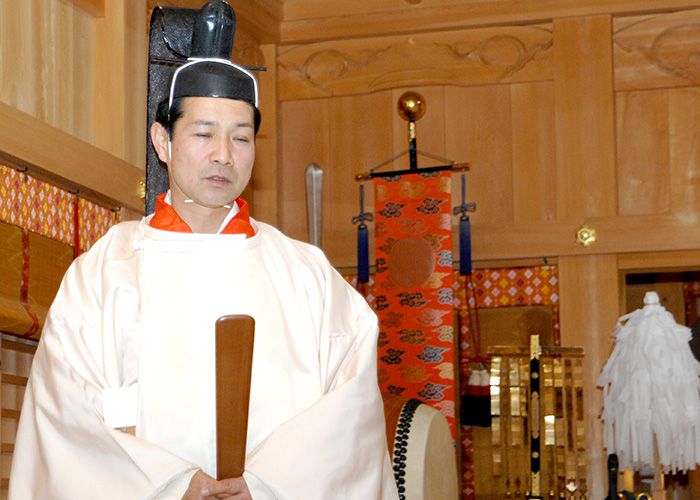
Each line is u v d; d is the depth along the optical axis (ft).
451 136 24.86
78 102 17.97
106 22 18.61
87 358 8.79
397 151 25.16
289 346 8.96
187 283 8.96
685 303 29.43
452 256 24.03
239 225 9.27
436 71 24.99
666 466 18.01
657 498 17.95
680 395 17.83
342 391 8.68
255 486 8.07
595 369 23.35
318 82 25.62
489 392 22.12
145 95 19.17
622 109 24.26
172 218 9.17
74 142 16.61
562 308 23.67
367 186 25.21
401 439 12.55
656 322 18.16
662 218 23.52
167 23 10.41
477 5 24.77
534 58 24.59
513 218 24.32
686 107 24.00
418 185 22.93
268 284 9.14
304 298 9.30
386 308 22.65
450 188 22.76
